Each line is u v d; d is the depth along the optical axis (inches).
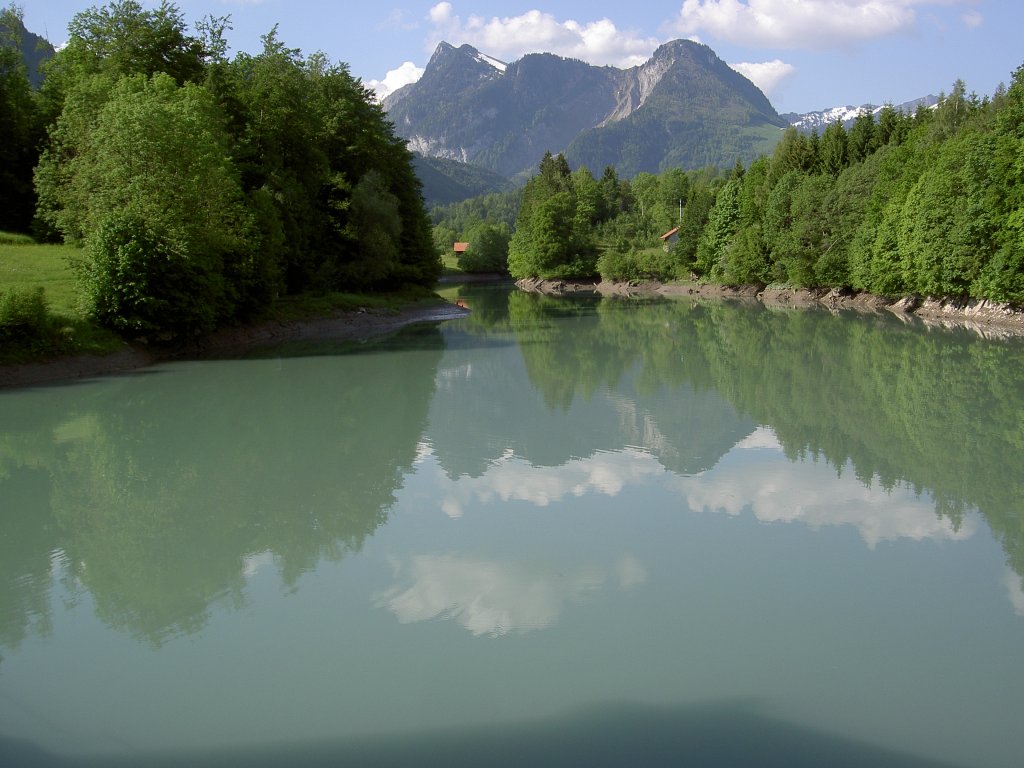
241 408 807.7
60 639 318.0
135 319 1052.5
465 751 239.0
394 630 322.0
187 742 245.6
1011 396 849.5
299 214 1643.7
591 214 5172.2
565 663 293.3
